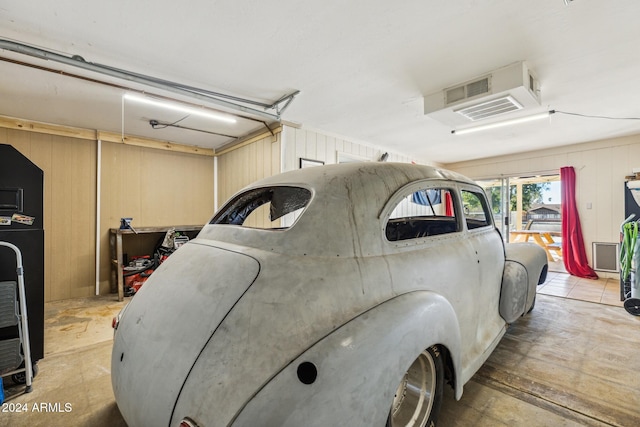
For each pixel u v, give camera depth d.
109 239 4.69
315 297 1.07
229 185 5.43
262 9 1.98
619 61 2.65
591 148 5.57
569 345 2.63
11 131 3.91
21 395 1.97
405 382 1.49
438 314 1.34
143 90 3.18
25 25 2.10
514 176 6.61
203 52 2.49
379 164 1.58
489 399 1.87
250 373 0.92
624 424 1.64
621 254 3.90
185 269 1.36
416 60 2.64
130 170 4.90
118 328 1.43
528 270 2.58
